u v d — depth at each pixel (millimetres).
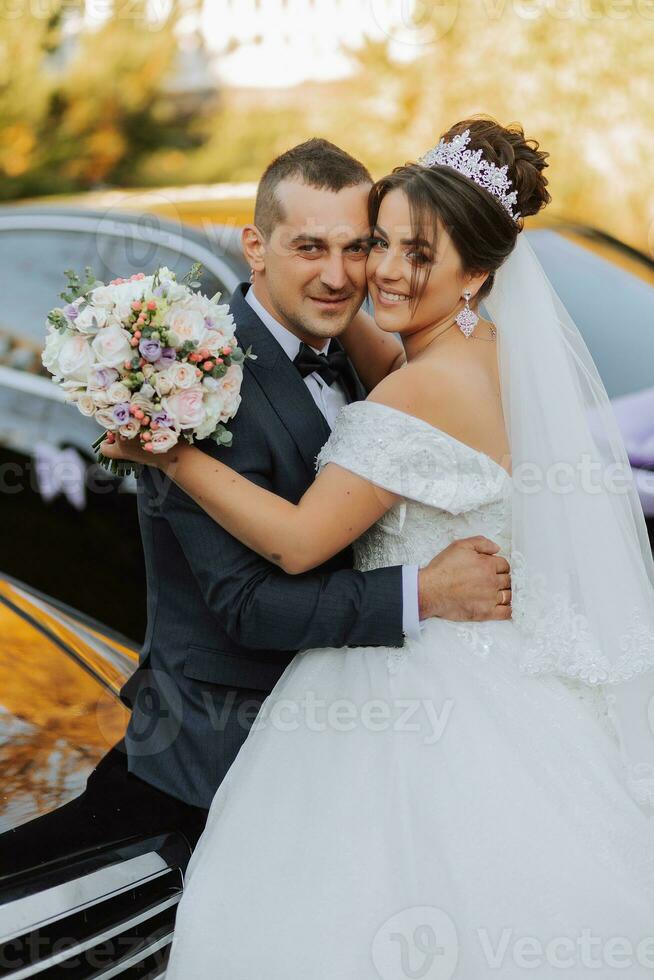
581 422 1875
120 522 2463
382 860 1609
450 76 5477
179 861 1653
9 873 1401
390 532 1865
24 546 2340
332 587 1776
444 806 1645
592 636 1788
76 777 1631
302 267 1889
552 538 1821
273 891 1606
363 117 5582
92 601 2266
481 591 1811
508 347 1895
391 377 1838
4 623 1938
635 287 3045
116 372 1611
